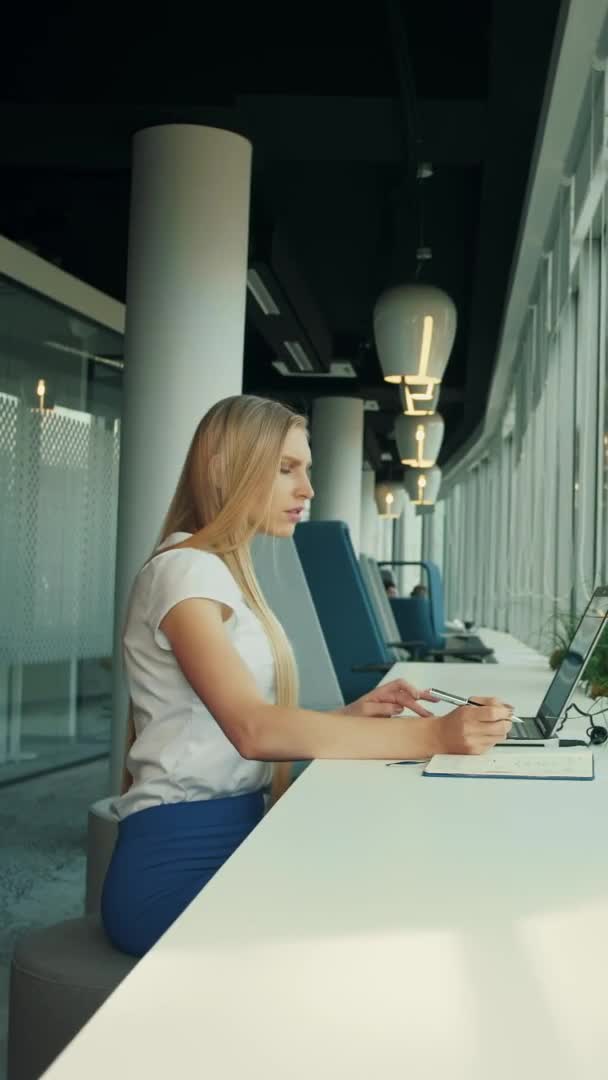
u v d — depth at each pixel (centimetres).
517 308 890
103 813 347
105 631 852
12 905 427
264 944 93
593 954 91
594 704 288
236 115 534
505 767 183
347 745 185
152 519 525
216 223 539
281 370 1173
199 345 530
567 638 473
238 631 176
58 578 779
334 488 1346
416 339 568
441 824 144
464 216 863
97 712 846
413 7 529
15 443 718
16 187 786
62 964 153
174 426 525
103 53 528
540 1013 78
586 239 611
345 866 121
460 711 193
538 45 465
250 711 166
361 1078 67
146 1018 76
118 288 1023
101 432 826
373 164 765
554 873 119
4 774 719
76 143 575
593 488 648
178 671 169
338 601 546
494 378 1157
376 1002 79
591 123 475
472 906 105
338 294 1107
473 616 1897
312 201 853
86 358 799
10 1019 157
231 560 181
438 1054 70
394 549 2744
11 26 531
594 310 615
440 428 997
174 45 526
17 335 709
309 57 523
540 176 596
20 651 735
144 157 545
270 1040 72
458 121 557
